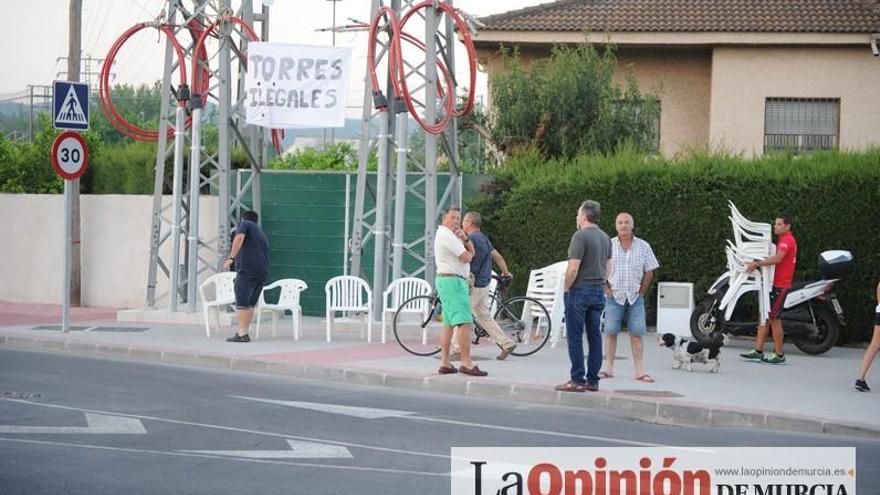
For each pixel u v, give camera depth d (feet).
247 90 91.91
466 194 100.94
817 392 64.23
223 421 52.47
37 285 114.42
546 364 73.51
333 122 91.50
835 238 87.25
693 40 128.98
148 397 59.11
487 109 126.41
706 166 91.40
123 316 95.04
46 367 69.97
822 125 129.49
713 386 65.57
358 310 85.56
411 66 89.76
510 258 97.96
